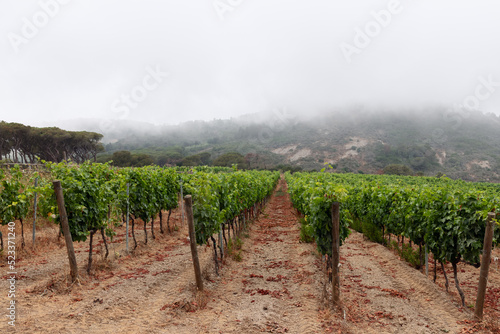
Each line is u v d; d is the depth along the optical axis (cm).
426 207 745
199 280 607
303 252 953
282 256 950
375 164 13750
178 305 550
